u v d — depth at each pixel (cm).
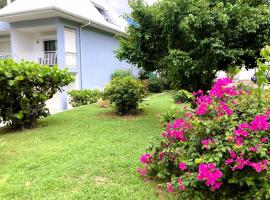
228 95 310
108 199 288
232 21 600
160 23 655
